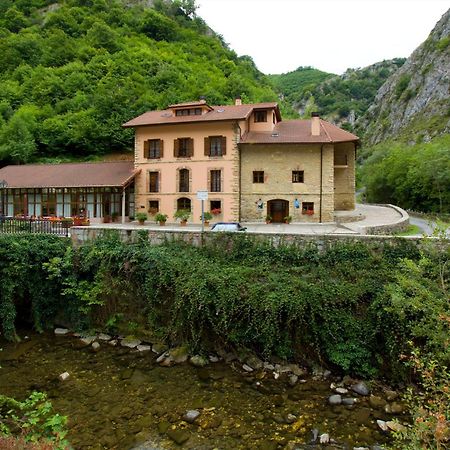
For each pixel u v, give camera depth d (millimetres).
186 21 94875
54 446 5805
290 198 28922
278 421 9438
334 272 14000
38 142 45719
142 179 30656
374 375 11453
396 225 22219
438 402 6176
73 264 16438
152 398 10602
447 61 90000
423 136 75812
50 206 31188
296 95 161750
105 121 47906
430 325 9250
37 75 55156
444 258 12203
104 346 14398
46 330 16078
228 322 12812
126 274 15477
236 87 57250
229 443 8586
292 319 12203
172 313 14148
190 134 29516
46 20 76250
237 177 28844
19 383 11516
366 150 97625
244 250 15789
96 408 10117
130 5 93562
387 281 12914
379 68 165375
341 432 8961
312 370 11992
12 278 15711
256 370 12180
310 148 28750
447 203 39625
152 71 58219
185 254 15680
